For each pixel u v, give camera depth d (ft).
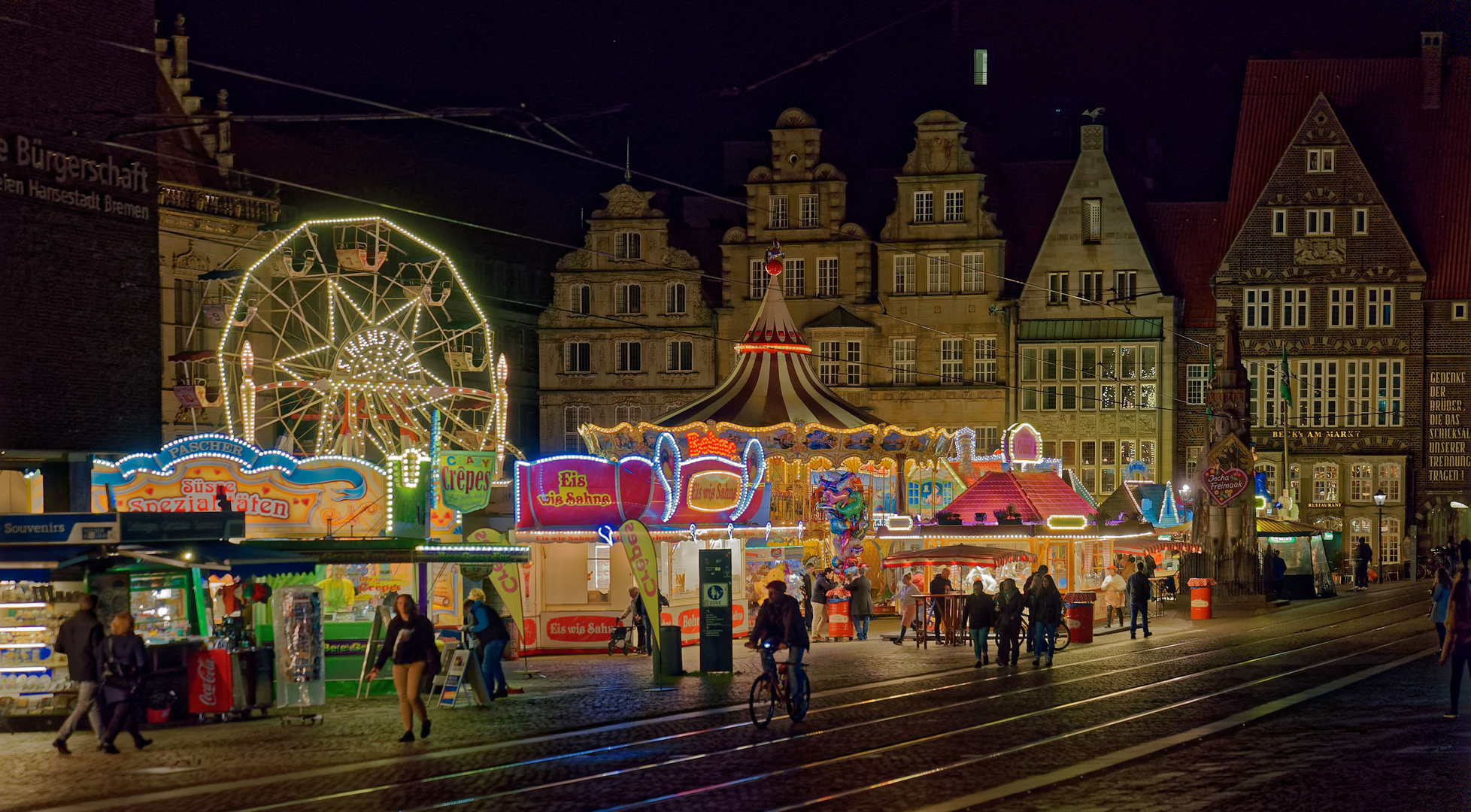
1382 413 248.32
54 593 82.48
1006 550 138.72
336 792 59.47
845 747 70.08
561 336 248.32
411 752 70.38
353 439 140.77
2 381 113.39
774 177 247.50
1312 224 250.57
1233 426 174.40
